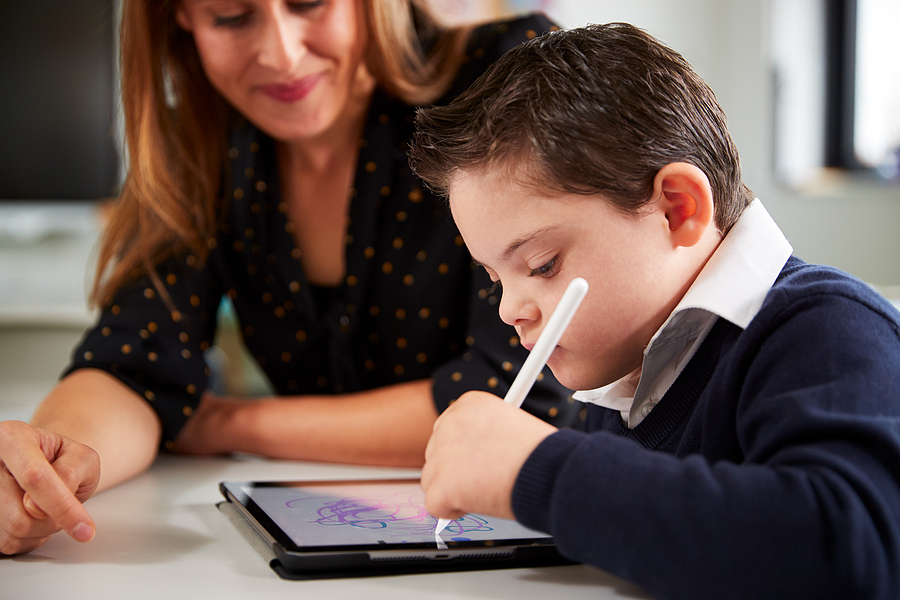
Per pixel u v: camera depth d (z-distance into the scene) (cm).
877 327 48
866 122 239
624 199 52
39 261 232
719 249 56
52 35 200
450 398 82
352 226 96
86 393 82
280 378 107
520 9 241
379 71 92
